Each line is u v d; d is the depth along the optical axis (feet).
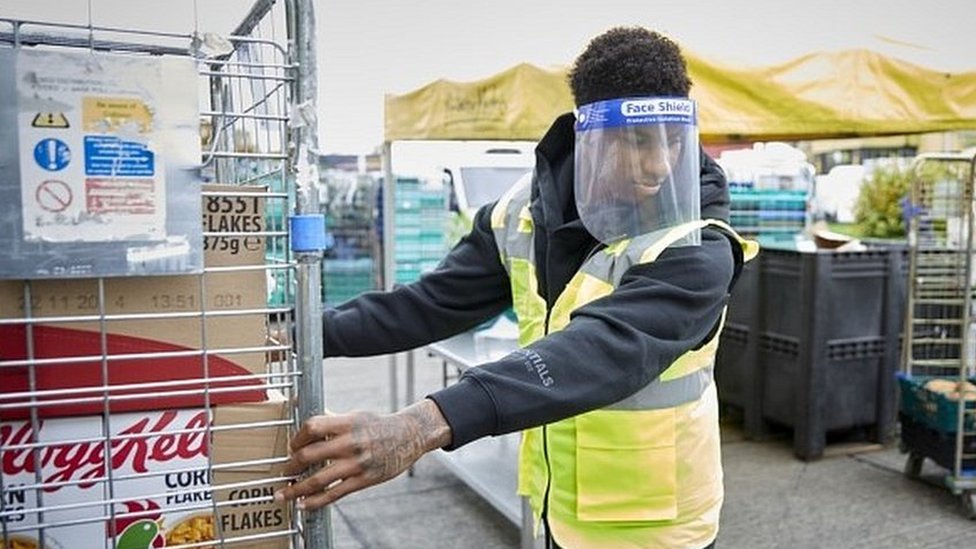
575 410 3.10
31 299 2.61
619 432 4.20
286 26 2.82
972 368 12.17
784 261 13.06
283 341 3.01
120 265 2.52
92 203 2.48
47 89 2.41
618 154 3.82
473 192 12.87
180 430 2.81
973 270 11.14
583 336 3.23
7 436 2.70
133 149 2.51
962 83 9.82
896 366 13.24
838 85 9.23
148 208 2.54
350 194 23.94
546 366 3.09
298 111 2.80
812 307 12.48
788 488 11.44
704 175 4.43
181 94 2.57
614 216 3.92
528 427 3.04
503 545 9.84
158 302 2.77
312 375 2.85
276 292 3.05
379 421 2.79
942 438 10.74
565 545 4.50
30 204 2.41
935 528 10.03
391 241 12.83
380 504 11.19
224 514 2.92
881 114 9.42
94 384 2.73
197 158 2.61
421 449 2.85
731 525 10.14
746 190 16.01
